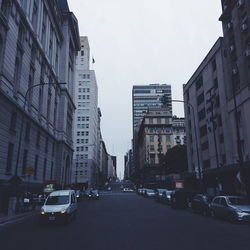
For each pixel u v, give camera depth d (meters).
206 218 16.88
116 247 8.45
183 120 107.75
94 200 41.47
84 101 109.94
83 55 121.75
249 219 14.01
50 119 46.03
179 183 46.28
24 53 31.77
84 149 105.69
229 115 32.59
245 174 28.69
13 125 28.20
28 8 34.22
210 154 39.72
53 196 16.02
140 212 21.08
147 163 96.81
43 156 40.44
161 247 8.39
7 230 12.52
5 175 25.31
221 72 36.00
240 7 29.59
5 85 25.61
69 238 10.16
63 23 59.22
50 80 46.38
